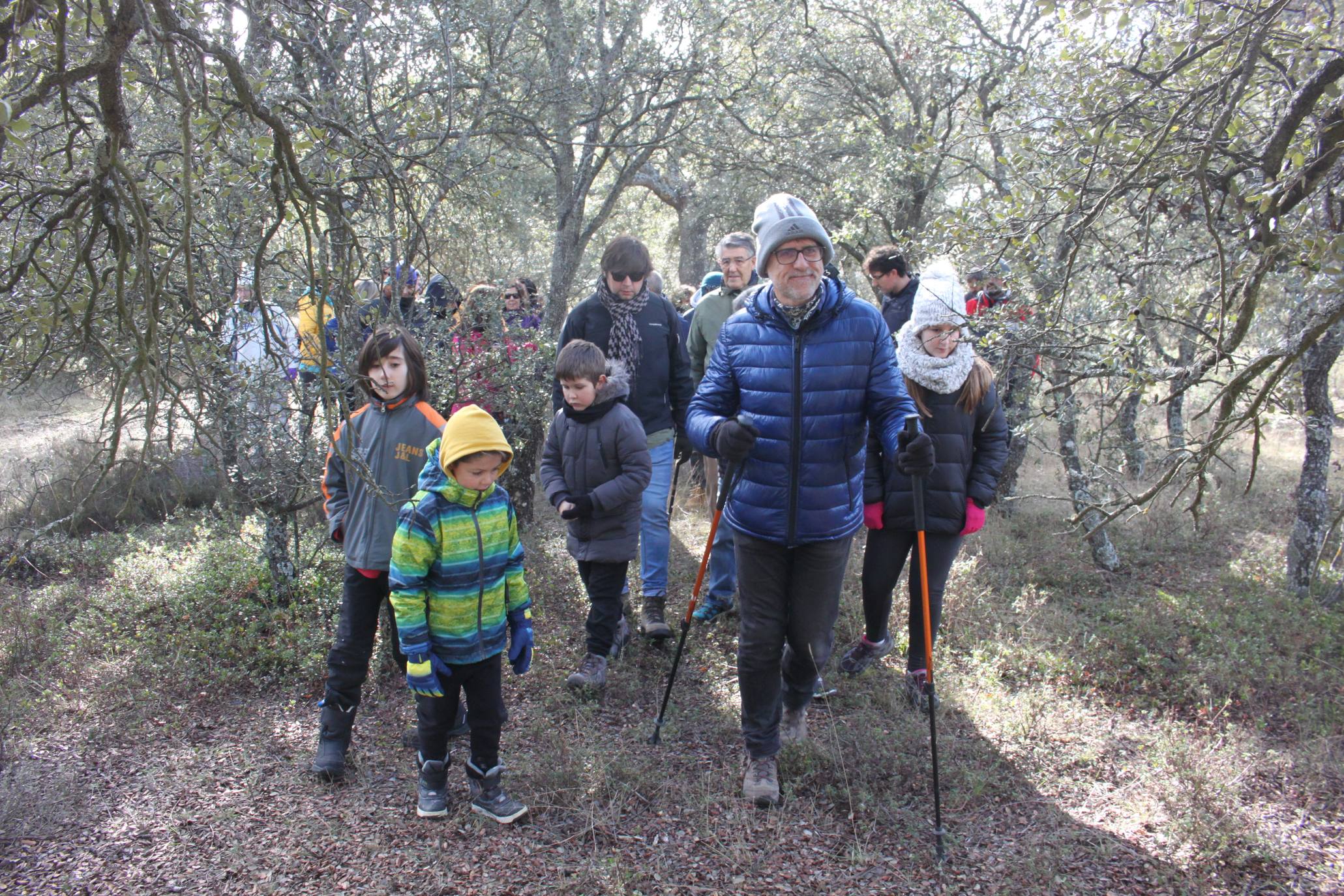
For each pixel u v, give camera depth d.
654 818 3.03
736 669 4.23
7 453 6.61
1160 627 4.58
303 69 3.42
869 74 11.43
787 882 2.71
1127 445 4.12
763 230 3.05
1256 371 2.55
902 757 3.35
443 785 3.03
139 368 1.91
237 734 3.59
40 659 4.19
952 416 3.74
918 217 10.30
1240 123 3.07
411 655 2.84
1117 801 3.14
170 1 2.07
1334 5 2.79
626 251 4.48
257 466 3.74
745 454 2.94
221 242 2.69
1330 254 2.30
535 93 6.51
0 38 1.77
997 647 4.36
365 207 3.42
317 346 3.61
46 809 2.98
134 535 5.93
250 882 2.65
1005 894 2.65
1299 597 5.06
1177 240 4.00
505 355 5.36
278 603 4.67
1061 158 3.39
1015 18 7.81
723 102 8.38
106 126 1.89
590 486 3.97
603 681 3.95
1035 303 3.20
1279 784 3.28
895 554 3.86
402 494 3.20
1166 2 3.31
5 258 2.61
